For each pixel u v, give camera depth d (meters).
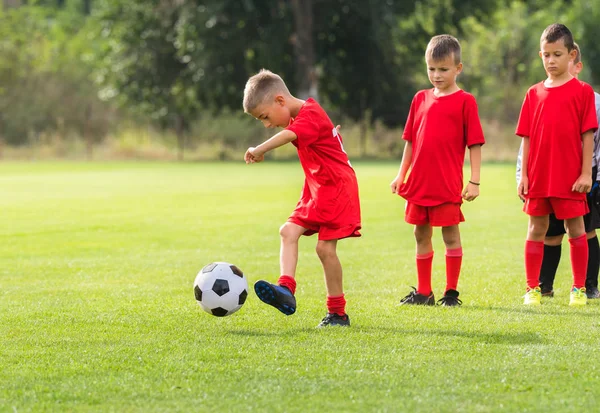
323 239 9.13
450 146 10.45
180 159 63.34
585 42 76.75
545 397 6.28
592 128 10.34
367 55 63.78
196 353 7.80
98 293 11.49
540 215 10.57
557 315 9.59
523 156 10.80
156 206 25.22
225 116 70.88
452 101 10.48
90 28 73.25
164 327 9.09
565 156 10.45
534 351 7.71
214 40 59.22
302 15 59.50
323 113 9.14
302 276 13.02
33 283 12.42
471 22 69.06
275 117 9.20
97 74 67.94
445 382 6.70
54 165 53.72
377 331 8.75
